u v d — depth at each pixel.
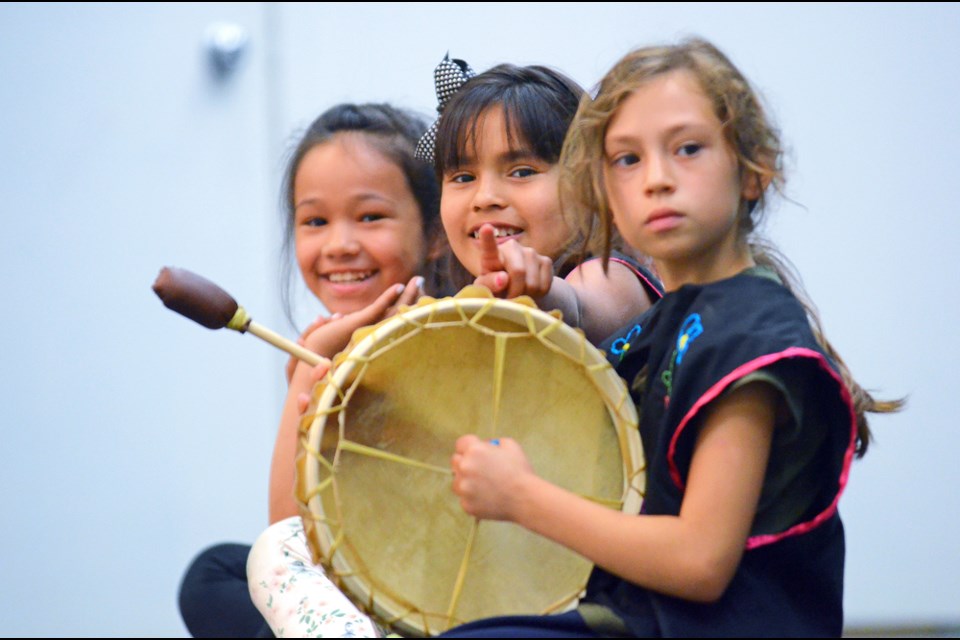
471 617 3.81
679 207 3.62
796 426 3.45
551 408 3.91
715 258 3.81
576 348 3.85
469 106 4.98
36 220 8.95
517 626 3.56
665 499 3.60
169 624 8.77
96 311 8.95
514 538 3.88
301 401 4.01
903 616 8.13
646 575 3.43
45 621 8.72
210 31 8.97
